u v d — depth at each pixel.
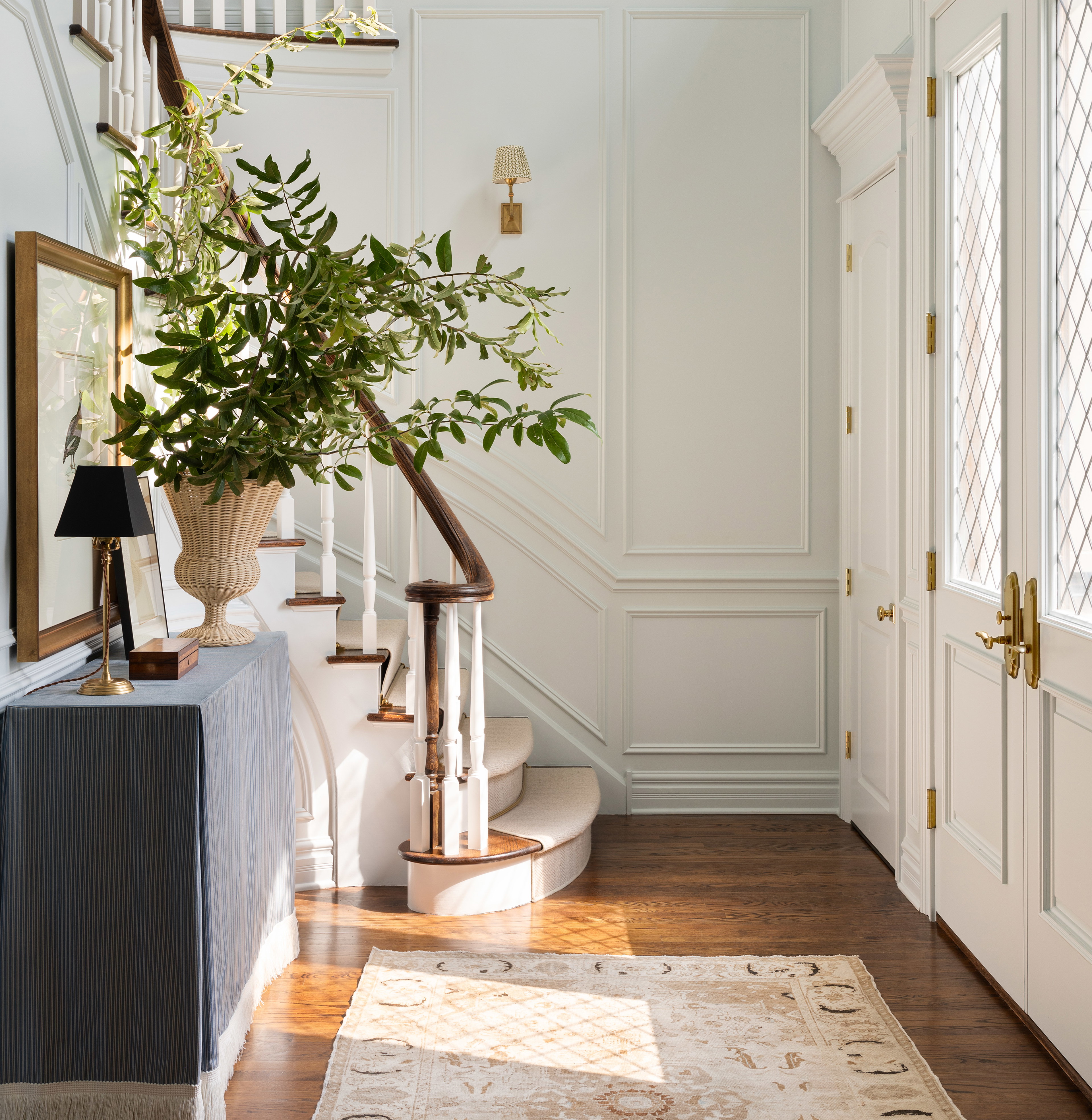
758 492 4.32
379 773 3.46
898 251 3.42
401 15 4.22
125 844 1.93
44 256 2.10
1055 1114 2.13
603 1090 2.21
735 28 4.24
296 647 3.40
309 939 3.03
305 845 3.44
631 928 3.10
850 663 4.18
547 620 4.33
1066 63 2.31
